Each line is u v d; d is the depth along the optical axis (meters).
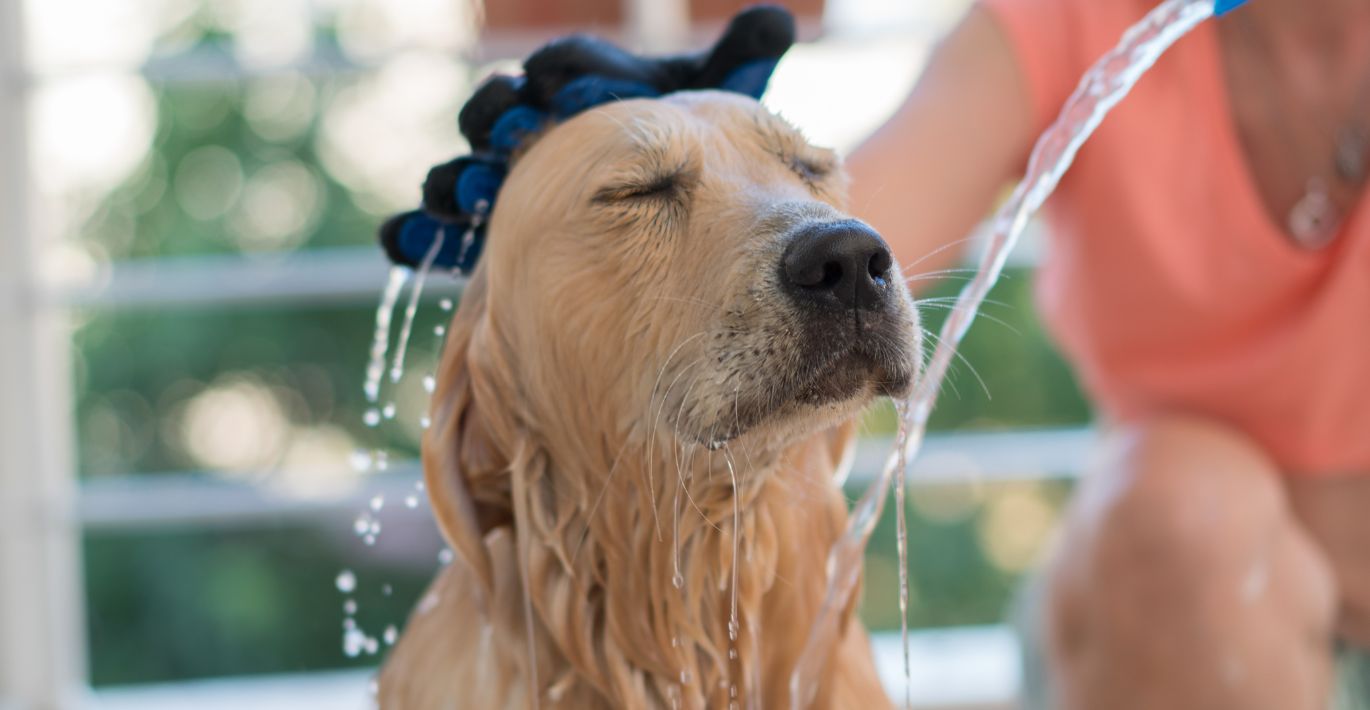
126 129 7.64
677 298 1.55
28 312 3.17
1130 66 1.79
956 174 2.11
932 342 1.69
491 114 1.68
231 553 7.18
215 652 7.14
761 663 1.74
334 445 7.70
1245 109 2.19
